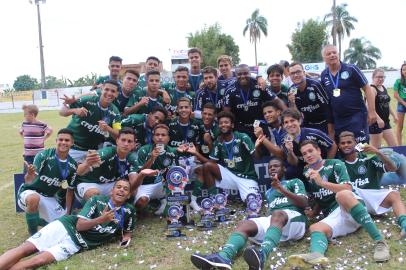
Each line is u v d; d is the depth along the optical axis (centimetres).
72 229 485
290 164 591
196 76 819
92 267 442
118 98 712
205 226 550
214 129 669
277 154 600
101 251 489
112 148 590
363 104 636
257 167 654
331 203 512
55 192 570
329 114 647
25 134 826
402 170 596
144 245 505
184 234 527
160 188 620
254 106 687
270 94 680
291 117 571
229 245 426
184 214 567
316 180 490
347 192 459
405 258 420
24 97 3797
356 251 447
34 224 541
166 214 597
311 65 3416
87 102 643
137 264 450
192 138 685
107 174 587
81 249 492
